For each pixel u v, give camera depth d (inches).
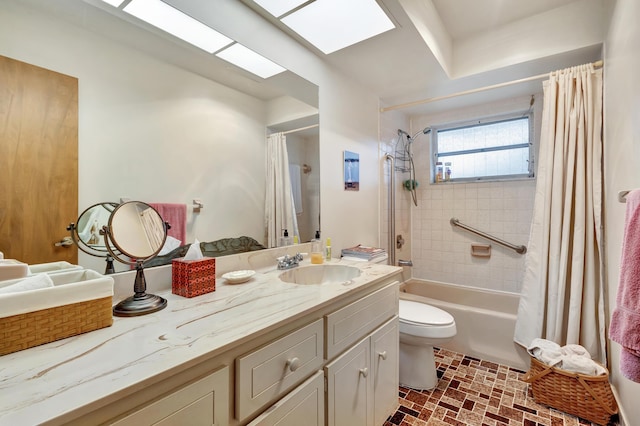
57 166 35.2
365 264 68.3
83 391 20.6
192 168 50.4
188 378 26.1
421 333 71.1
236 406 30.1
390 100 107.5
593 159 74.5
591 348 72.3
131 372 23.1
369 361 52.7
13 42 31.9
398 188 120.5
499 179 112.7
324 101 77.5
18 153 32.2
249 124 59.8
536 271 81.1
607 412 58.7
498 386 74.3
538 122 104.3
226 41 53.5
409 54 74.5
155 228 41.5
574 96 77.8
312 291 45.7
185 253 49.1
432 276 128.0
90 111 38.2
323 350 42.1
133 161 42.6
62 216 35.5
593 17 71.2
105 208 39.4
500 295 109.2
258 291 45.3
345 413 46.1
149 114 44.4
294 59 67.7
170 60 46.9
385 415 58.7
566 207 76.9
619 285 37.6
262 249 62.6
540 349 70.0
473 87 97.0
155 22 44.8
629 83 51.2
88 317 30.0
